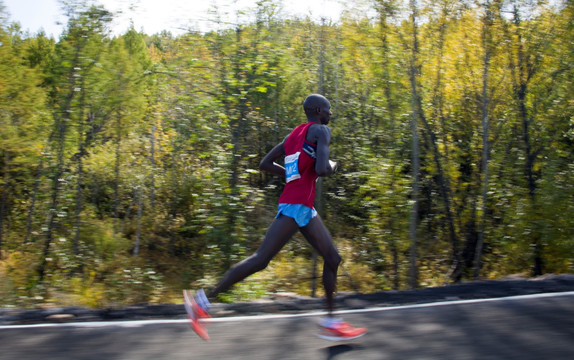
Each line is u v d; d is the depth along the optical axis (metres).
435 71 9.80
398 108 9.22
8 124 11.49
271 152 3.11
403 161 9.40
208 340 2.79
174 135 12.16
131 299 8.59
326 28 9.73
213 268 8.35
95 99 10.92
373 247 9.52
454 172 10.07
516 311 3.30
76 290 8.61
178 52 9.02
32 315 3.43
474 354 2.55
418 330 2.94
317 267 8.72
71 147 11.23
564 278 4.55
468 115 10.46
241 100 8.84
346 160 10.20
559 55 9.48
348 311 3.42
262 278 7.88
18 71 11.48
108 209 16.48
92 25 10.07
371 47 9.05
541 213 9.34
